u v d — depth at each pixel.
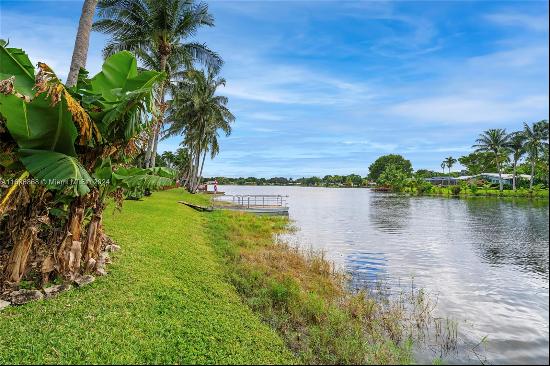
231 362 5.04
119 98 7.01
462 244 18.38
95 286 7.09
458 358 6.06
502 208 38.78
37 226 6.76
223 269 10.45
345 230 23.33
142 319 5.94
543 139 57.69
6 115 5.84
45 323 5.51
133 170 8.03
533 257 15.34
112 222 14.11
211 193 58.34
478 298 9.76
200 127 46.44
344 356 5.70
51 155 6.12
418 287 10.75
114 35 23.86
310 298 8.15
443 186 88.69
